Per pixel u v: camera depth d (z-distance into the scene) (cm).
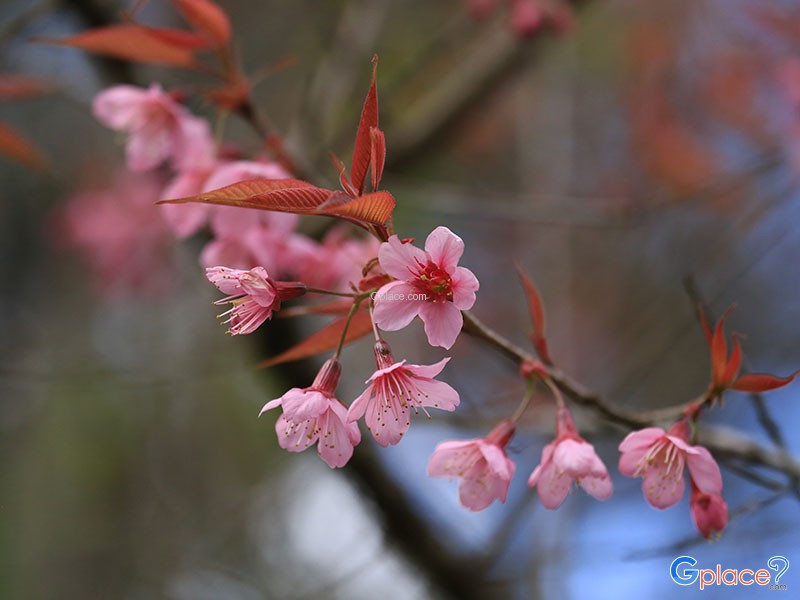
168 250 601
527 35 448
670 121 584
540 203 436
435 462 195
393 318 173
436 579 385
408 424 179
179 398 570
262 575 496
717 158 571
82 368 541
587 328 541
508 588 418
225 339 505
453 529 392
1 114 617
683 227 538
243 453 556
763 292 526
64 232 611
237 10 573
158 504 549
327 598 457
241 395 564
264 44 571
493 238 560
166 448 562
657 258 550
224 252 275
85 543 536
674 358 494
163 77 398
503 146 582
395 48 534
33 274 620
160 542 538
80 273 638
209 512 543
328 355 388
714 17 586
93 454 557
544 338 210
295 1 561
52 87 357
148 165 290
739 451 256
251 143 424
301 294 186
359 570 392
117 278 598
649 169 578
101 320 593
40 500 545
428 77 528
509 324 535
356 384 443
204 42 271
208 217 305
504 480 186
